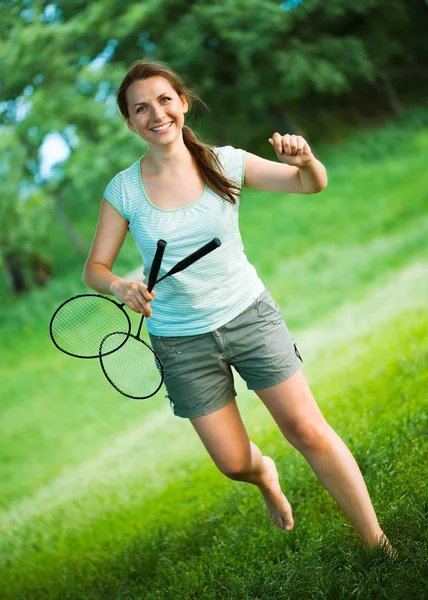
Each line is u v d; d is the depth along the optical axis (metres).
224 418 3.99
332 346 10.83
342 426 6.04
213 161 3.78
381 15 32.69
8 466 15.12
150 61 3.77
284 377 3.82
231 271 3.81
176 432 10.40
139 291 3.62
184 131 3.81
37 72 25.42
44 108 24.77
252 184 3.86
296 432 3.83
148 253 3.85
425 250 18.03
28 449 15.80
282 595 3.58
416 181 24.16
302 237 22.78
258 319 3.85
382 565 3.51
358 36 32.69
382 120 32.28
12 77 25.16
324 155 29.41
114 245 3.96
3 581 6.34
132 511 6.85
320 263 20.50
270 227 23.98
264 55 28.25
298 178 3.70
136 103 3.71
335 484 3.78
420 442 5.03
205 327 3.82
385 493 4.45
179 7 27.98
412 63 35.34
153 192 3.80
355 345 9.87
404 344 8.16
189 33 26.61
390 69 34.50
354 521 3.78
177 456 8.65
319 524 4.42
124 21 25.59
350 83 32.28
